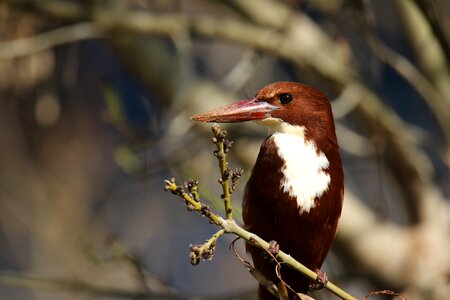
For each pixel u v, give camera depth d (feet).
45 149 45.60
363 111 38.70
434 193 41.14
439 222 40.60
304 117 27.12
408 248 40.11
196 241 56.85
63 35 38.47
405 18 39.42
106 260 34.04
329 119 27.32
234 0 41.32
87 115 47.21
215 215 21.80
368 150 39.65
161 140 37.14
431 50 38.91
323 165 26.86
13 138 44.93
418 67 42.37
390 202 51.85
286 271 27.20
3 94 42.14
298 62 39.19
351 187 47.11
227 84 39.04
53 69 40.16
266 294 27.50
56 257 45.06
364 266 40.42
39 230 44.98
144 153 36.47
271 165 26.81
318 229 26.81
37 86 39.96
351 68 40.42
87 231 45.11
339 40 38.70
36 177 45.60
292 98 27.20
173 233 55.98
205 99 41.27
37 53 39.27
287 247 26.96
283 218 26.63
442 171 49.67
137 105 48.93
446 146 39.04
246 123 39.81
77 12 38.81
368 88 39.27
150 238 55.01
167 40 46.57
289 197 26.55
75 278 35.76
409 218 40.96
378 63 42.16
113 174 49.88
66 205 45.65
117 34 39.42
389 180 44.45
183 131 37.55
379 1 49.88
